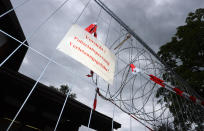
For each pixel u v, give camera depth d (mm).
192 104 2836
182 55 9891
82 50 2053
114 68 2395
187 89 2986
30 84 4668
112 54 2498
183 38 10070
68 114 5762
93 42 2275
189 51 9352
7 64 8125
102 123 6426
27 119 5043
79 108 5676
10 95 4629
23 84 4539
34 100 4996
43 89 5027
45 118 5418
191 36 9578
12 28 7125
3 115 4621
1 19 6664
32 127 5215
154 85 2525
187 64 9453
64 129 5875
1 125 4656
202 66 9062
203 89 7977
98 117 6164
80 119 5969
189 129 2592
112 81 2236
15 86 4465
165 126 2318
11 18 6605
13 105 4711
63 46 1877
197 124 2697
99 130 6523
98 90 2094
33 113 5152
